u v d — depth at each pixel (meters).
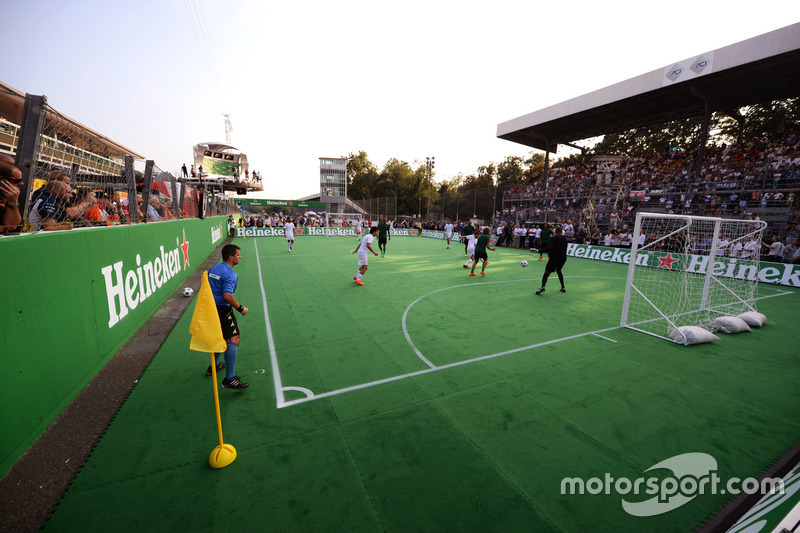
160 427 3.23
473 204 34.56
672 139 34.09
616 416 3.57
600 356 5.13
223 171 41.41
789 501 1.98
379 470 2.73
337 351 5.14
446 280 10.92
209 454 2.87
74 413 3.41
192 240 11.47
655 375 4.54
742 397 4.01
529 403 3.79
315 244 22.61
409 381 4.24
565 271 13.38
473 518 2.31
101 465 2.71
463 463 2.84
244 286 9.65
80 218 4.89
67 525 2.17
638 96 21.22
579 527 2.27
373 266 13.64
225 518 2.26
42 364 3.13
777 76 17.91
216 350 2.68
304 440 3.08
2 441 2.56
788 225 14.38
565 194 27.53
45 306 3.23
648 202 21.62
